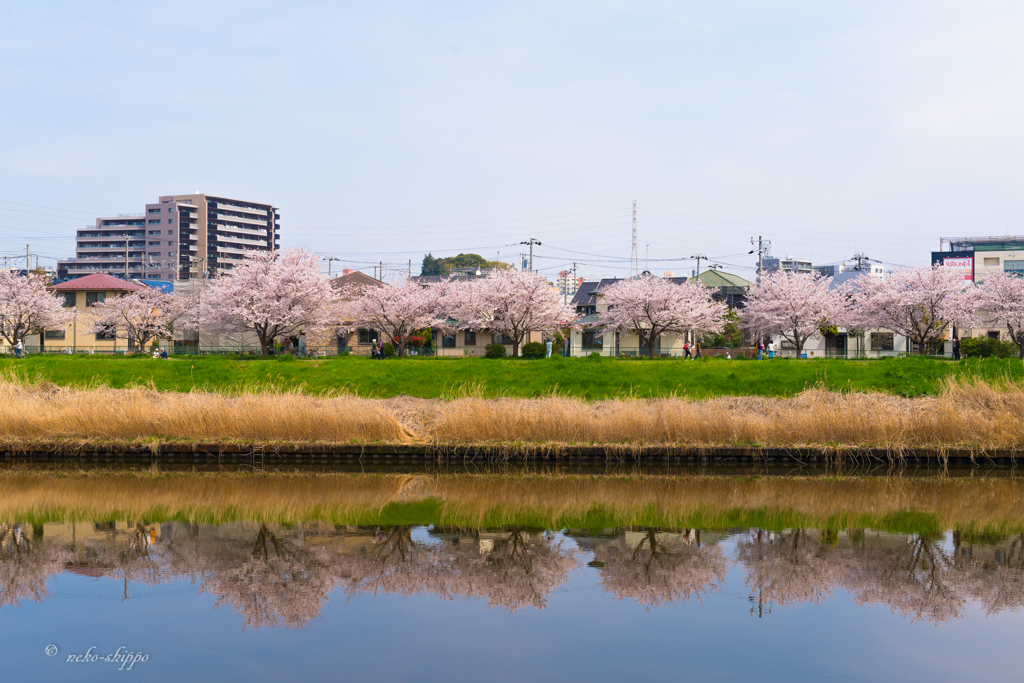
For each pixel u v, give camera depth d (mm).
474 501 15055
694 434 19188
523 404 20750
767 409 22875
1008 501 15203
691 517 13797
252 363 31531
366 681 7199
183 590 9836
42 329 51938
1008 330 48625
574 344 55719
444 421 19719
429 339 52156
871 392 25547
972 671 7484
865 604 9406
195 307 53812
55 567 10742
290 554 11414
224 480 16984
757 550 11711
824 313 47875
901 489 16234
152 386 27562
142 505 14516
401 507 14500
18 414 19516
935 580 10312
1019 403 19828
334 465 18812
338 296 45719
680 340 53938
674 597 9641
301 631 8461
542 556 11406
